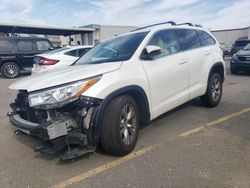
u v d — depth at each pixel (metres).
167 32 5.06
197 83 5.55
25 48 14.16
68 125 3.45
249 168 3.36
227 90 8.64
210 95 6.04
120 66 3.93
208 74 5.84
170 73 4.70
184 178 3.20
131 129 3.97
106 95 3.54
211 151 3.88
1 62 13.80
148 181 3.18
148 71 4.27
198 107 6.28
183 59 5.08
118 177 3.30
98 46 5.21
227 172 3.29
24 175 3.44
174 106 4.92
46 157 3.92
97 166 3.58
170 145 4.16
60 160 3.79
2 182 3.30
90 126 3.48
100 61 4.39
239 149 3.92
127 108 3.87
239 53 12.52
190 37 5.63
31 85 3.57
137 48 4.36
